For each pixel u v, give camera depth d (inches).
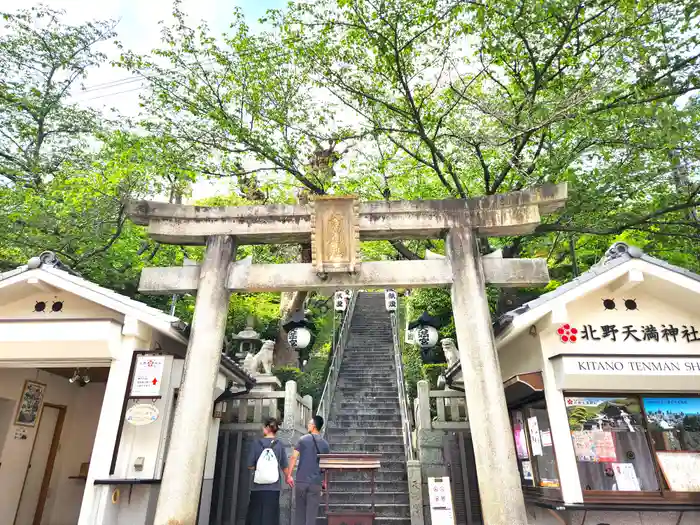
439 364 551.8
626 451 245.6
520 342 300.7
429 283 265.3
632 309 272.4
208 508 331.9
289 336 535.5
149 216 280.4
